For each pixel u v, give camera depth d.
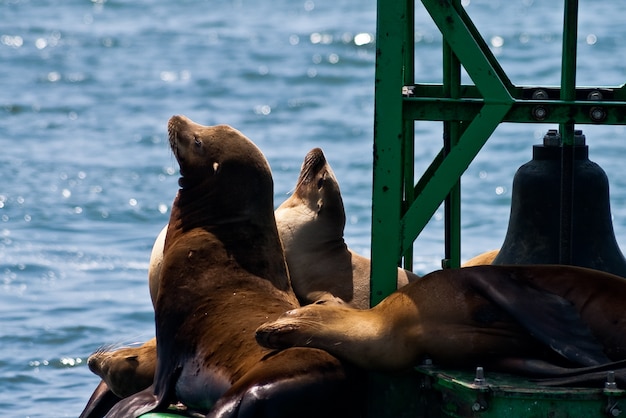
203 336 26.86
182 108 103.19
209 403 26.45
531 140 84.62
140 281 51.03
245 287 27.56
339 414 24.73
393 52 24.89
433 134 87.19
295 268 29.81
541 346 23.98
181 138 29.27
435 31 151.50
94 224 62.59
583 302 23.98
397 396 24.92
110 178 74.69
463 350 24.03
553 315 23.58
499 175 74.06
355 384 24.83
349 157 80.56
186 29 160.62
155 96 109.31
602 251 26.94
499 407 22.42
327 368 24.47
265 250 28.39
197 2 193.12
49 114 100.44
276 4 192.38
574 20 25.44
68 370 39.88
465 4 188.25
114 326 44.44
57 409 36.06
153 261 30.22
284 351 24.88
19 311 46.44
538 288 24.22
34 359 40.91
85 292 49.19
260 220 28.56
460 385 22.83
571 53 25.52
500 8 180.25
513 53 129.25
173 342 27.38
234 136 29.06
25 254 55.62
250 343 26.00
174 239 28.86
